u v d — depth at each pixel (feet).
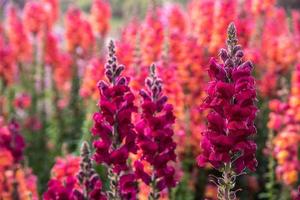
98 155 19.01
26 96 52.37
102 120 18.94
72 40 55.93
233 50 17.19
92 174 18.25
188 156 38.27
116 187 19.58
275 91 47.32
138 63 36.09
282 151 35.19
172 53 40.29
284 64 50.78
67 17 56.18
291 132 35.35
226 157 17.13
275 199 37.83
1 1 75.00
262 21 53.98
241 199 39.96
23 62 60.39
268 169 40.37
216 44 44.65
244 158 17.63
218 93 16.63
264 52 51.34
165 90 33.47
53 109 54.03
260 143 41.81
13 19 59.00
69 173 26.21
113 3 98.89
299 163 35.24
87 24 55.93
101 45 57.26
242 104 16.60
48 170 44.91
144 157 19.03
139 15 72.59
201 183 39.42
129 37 44.91
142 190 28.60
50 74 57.82
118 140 19.06
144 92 19.08
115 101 18.69
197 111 38.83
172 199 33.17
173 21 50.88
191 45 40.04
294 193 34.86
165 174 19.12
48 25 60.03
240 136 16.90
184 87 39.86
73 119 51.47
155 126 18.61
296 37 55.16
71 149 49.16
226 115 16.72
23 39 58.23
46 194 20.63
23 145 30.71
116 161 18.81
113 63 19.12
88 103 46.16
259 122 43.29
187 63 39.78
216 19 44.70
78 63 55.72
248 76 16.69
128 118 18.74
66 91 56.95
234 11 44.60
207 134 17.26
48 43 56.75
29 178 33.50
